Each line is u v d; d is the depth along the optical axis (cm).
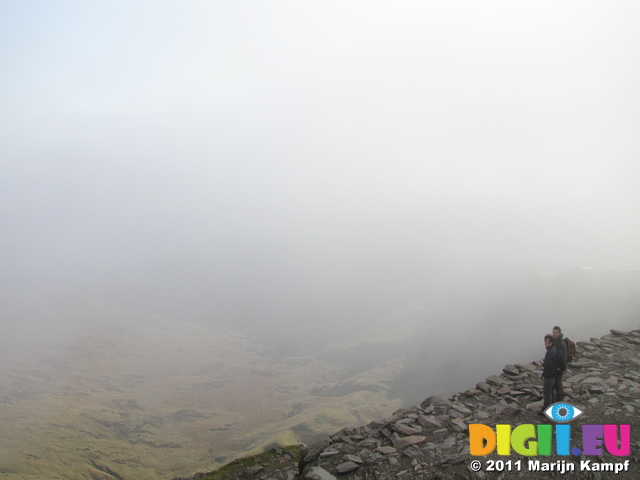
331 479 1088
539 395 1401
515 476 1013
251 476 1433
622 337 1978
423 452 1152
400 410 1438
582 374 1560
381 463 1132
